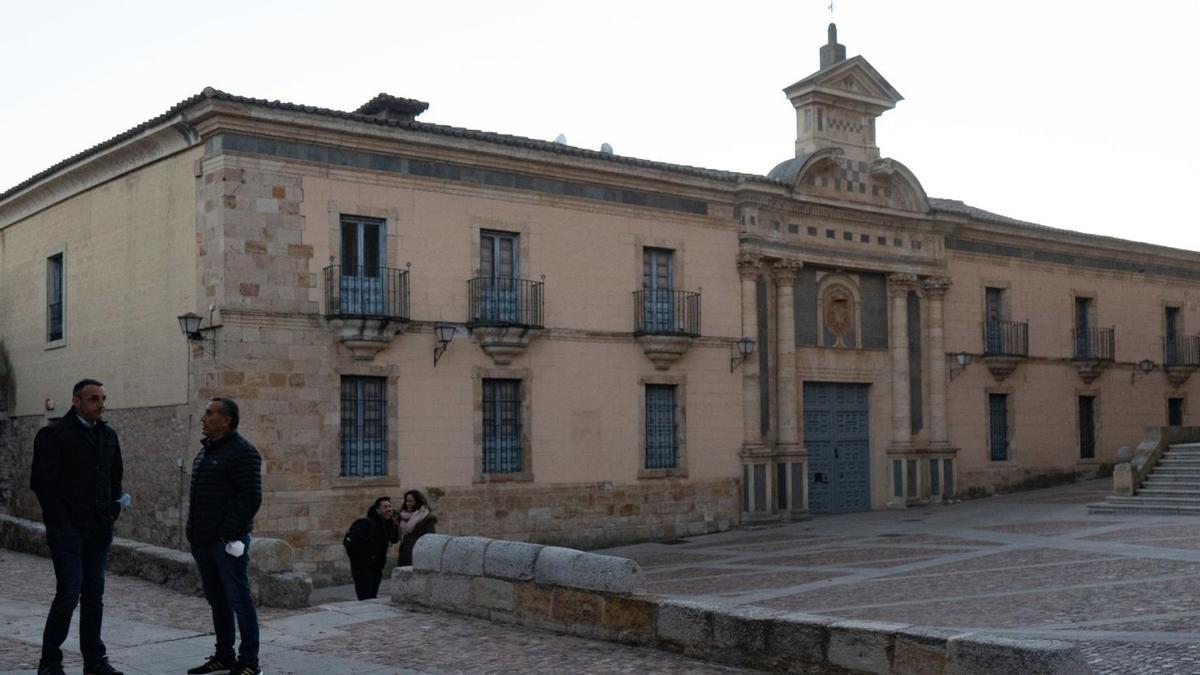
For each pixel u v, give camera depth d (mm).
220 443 9680
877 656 9148
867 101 32531
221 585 9742
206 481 9562
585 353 27031
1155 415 40688
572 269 26922
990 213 40812
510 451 25906
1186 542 19812
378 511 16547
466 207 25375
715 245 29484
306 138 23203
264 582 13531
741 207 29859
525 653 10938
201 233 22891
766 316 30469
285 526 22578
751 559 22500
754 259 29844
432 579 13148
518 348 25594
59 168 27141
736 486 29422
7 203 29938
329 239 23484
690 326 28641
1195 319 42438
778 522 29953
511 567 12289
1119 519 25078
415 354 24469
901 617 13742
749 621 10117
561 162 26500
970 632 8883
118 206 25875
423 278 24688
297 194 23141
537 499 26000
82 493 9289
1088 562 18016
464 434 25016
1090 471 38125
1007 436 35938
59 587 9148
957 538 23578
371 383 24062
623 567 11297
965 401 34844
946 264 34406
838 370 32094
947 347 34438
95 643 9500
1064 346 37719
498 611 12383
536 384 26188
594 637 11422
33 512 28828
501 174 25922
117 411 25438
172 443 23422
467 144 25094
